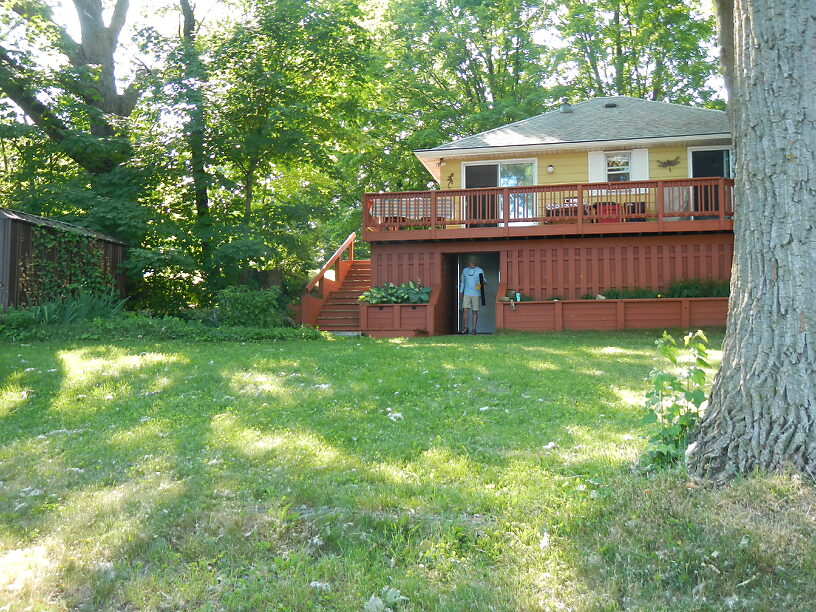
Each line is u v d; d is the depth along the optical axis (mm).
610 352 12023
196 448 6258
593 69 32344
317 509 4641
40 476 5527
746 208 4648
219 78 19594
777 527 3693
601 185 18516
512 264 19344
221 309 16734
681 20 28984
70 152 18578
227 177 21188
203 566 3770
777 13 4543
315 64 20578
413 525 4309
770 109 4539
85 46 21484
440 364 10453
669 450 4785
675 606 3285
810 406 4219
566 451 5953
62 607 3355
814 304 4309
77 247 16578
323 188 25938
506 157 21422
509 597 3393
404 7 29828
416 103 29781
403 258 19906
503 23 29531
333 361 10766
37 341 12898
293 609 3357
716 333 15938
